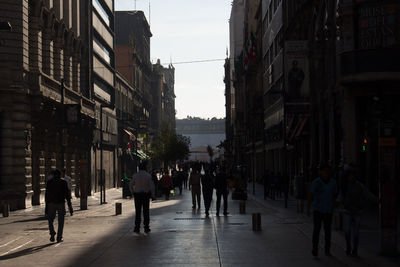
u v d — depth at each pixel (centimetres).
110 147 6319
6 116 3117
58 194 1600
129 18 9594
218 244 1501
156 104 13312
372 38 2731
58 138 4100
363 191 1299
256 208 3061
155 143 10769
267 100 6619
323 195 1299
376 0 2730
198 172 3014
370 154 2747
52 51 3856
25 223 2255
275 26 5800
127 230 1888
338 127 3161
